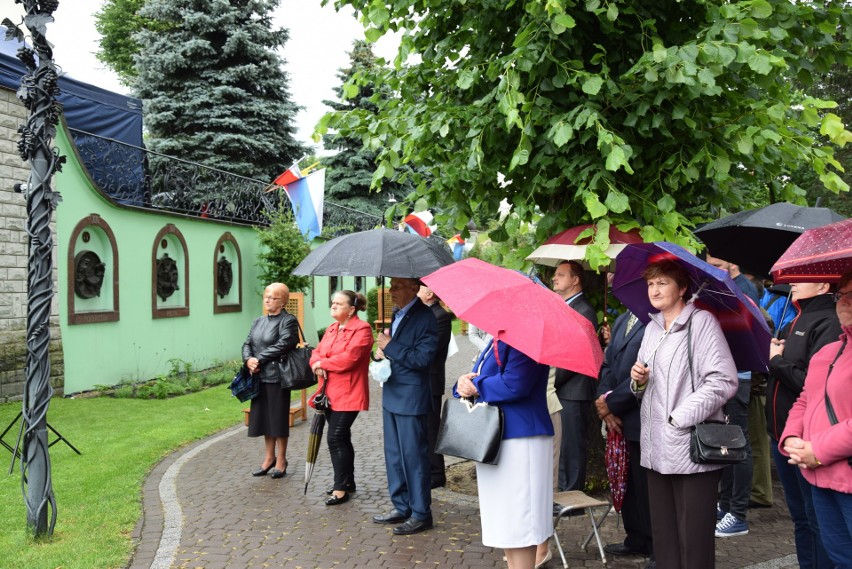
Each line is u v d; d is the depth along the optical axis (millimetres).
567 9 5496
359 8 6477
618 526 5477
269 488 6531
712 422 3521
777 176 6668
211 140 23188
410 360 5227
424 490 5340
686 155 5750
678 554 3609
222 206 16281
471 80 5414
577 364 3438
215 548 4969
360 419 10250
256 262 17484
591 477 6312
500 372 3904
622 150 4934
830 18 5840
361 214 25766
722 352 3520
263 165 24406
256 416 6836
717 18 5266
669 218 5379
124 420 9383
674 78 4812
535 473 3871
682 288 3678
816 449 3002
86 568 4484
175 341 14125
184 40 23438
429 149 6402
